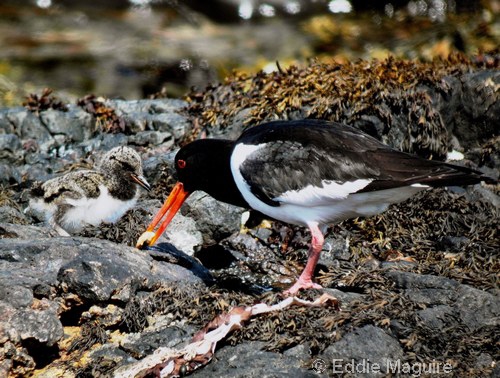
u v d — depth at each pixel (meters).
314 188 9.64
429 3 23.27
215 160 10.41
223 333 8.71
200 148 10.47
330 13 23.91
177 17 23.73
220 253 11.38
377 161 9.50
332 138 9.75
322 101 13.24
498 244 11.30
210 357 8.55
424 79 13.80
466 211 12.23
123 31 22.62
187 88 20.08
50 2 24.09
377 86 13.26
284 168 9.75
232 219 11.78
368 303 9.26
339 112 13.17
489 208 12.33
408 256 11.27
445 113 14.02
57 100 16.27
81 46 21.61
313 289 9.74
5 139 13.84
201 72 20.69
